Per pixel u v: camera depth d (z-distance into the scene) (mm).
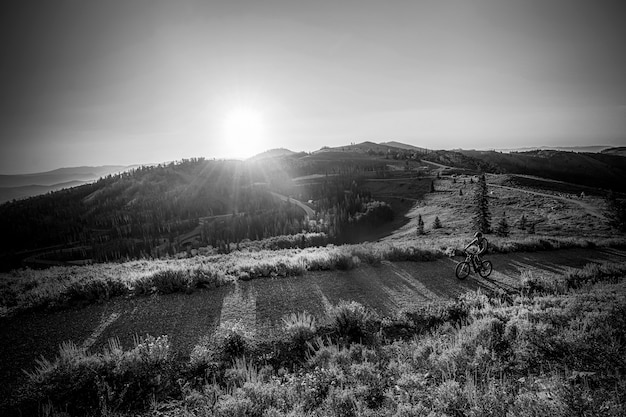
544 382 6238
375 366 7531
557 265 17922
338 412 5848
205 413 5930
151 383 6996
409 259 18562
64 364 7000
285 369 7848
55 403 6441
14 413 6258
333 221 122500
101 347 8688
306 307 11398
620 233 41594
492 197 88438
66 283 12844
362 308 10141
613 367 6926
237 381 7211
